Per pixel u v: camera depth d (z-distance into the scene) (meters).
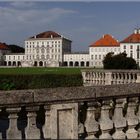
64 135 7.53
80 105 7.93
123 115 8.95
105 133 8.30
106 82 40.72
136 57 176.75
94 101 8.08
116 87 8.61
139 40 177.50
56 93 7.44
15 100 6.86
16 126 6.95
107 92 8.36
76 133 7.69
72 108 7.66
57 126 7.42
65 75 45.88
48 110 7.35
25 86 44.31
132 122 8.91
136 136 8.93
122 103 8.71
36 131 7.18
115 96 8.51
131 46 178.12
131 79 37.47
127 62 67.88
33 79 45.28
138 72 36.72
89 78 43.78
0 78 43.84
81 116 8.03
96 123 8.08
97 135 8.23
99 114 8.38
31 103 7.07
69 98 7.60
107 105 8.38
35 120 7.19
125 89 8.77
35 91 7.17
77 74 46.44
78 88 7.85
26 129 7.11
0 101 6.68
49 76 45.75
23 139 7.22
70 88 7.70
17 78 44.69
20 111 6.98
